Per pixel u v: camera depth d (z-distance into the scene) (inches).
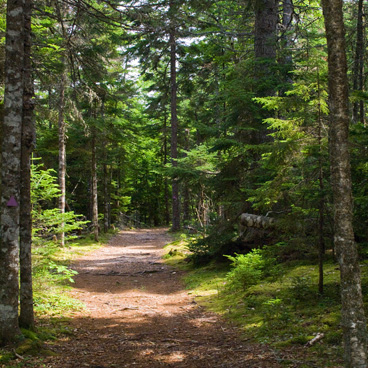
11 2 238.1
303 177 304.7
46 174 413.1
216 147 531.2
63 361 219.8
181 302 390.6
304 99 297.1
